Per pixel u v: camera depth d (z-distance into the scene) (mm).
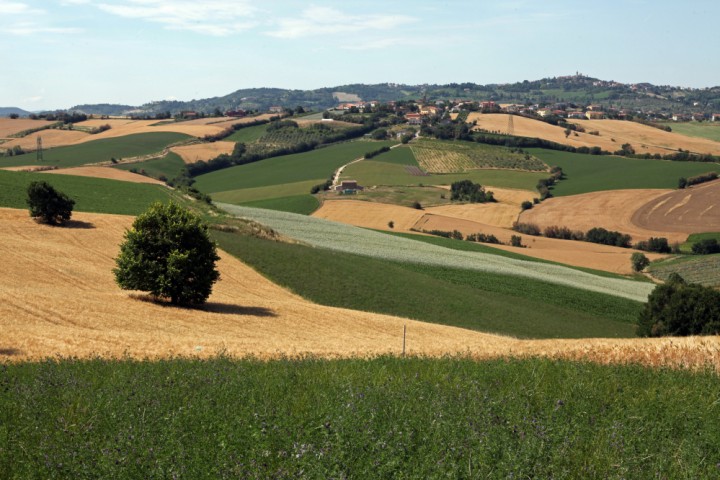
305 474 8852
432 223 135500
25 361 19859
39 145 190250
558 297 72438
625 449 10305
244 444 9961
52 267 48531
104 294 42375
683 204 148000
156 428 10695
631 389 14922
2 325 28672
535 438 10422
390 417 11344
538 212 147375
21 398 12617
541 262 104625
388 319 46875
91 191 93312
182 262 41750
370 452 9711
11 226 62281
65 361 18016
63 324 31406
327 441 9844
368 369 16625
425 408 12070
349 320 44594
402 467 9344
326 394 12953
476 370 16734
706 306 50844
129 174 166250
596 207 149500
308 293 56469
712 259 112375
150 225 42594
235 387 13688
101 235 64000
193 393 13148
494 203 155500
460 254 97312
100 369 16438
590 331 58906
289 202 153250
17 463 9273
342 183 170250
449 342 36281
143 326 33812
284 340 32844
